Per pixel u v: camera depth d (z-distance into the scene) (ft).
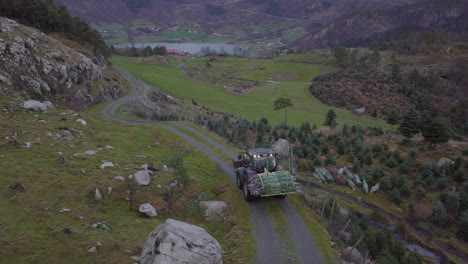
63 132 96.07
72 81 224.74
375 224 94.48
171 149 114.62
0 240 33.71
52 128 97.19
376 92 375.86
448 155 143.74
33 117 109.19
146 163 81.35
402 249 61.67
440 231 96.07
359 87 395.34
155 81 435.94
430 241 90.74
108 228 44.27
